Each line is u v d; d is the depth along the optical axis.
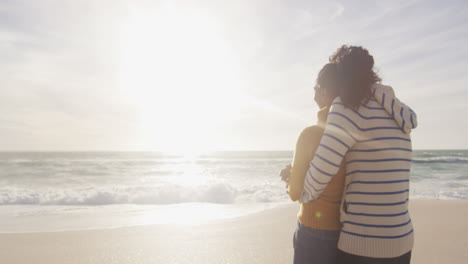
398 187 1.50
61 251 4.25
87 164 34.75
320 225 1.68
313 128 1.71
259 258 4.00
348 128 1.49
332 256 1.68
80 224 6.17
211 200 9.87
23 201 9.53
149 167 30.28
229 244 4.57
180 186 11.36
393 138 1.50
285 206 8.25
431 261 3.87
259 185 13.62
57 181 17.30
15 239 4.81
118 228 5.54
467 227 5.43
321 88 1.77
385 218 1.48
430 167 26.59
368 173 1.51
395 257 1.48
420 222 5.81
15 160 43.72
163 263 3.83
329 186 1.66
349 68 1.54
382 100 1.51
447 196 10.27
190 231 5.35
